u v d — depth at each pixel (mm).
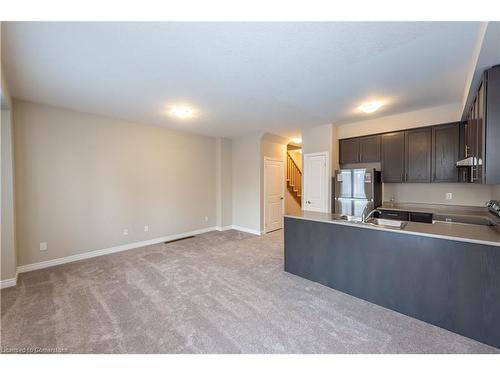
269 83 2709
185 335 1904
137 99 3207
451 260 1963
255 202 5688
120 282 2908
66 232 3617
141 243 4555
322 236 2834
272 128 5039
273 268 3377
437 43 1907
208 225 5887
